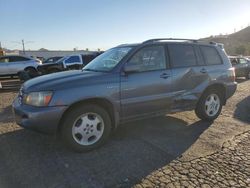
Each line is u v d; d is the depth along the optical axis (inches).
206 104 229.6
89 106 167.8
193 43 222.2
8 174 142.2
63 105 157.5
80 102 166.1
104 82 170.9
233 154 165.8
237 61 654.5
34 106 158.4
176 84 202.8
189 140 189.6
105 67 188.1
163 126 221.0
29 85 169.9
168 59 202.4
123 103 178.5
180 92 206.1
